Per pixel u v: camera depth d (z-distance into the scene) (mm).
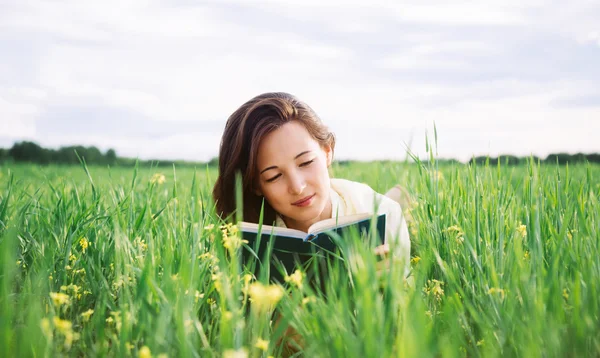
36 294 1879
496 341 1699
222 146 2945
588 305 1685
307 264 2186
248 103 2840
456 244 2619
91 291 2252
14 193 3486
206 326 1938
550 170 4574
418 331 1286
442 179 3508
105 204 3639
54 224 2904
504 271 2113
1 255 1767
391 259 1524
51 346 1597
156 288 1667
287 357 2189
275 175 2613
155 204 3475
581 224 2209
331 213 3121
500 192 2971
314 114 2785
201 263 2258
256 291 1401
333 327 1536
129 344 1642
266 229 2234
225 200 3016
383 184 4938
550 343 1516
